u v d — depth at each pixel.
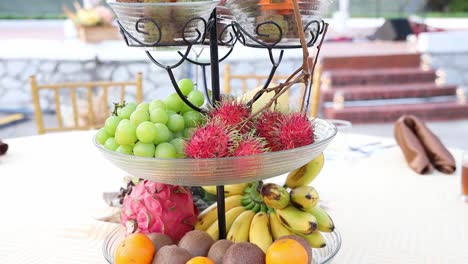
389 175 1.35
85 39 4.82
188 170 0.71
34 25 6.66
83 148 1.62
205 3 0.72
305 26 0.75
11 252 0.98
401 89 5.42
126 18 0.74
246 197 0.93
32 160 1.50
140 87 2.07
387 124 4.99
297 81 0.75
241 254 0.74
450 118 5.12
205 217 0.92
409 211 1.13
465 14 8.48
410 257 0.94
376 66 5.93
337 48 6.50
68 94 4.87
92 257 0.97
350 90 5.38
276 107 0.82
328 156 1.49
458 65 5.97
